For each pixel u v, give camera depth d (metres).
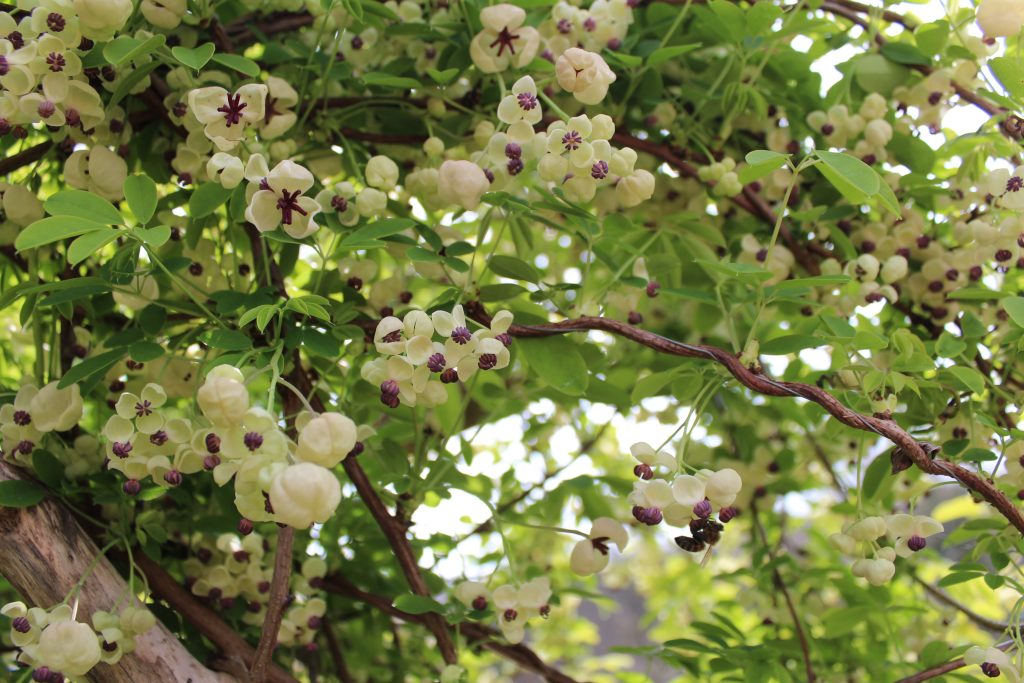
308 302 0.80
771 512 1.11
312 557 0.94
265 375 0.87
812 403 0.88
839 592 0.99
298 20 0.91
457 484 0.89
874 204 0.90
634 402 0.87
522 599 0.85
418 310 0.79
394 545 0.88
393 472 0.90
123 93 0.83
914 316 0.94
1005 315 0.90
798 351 0.84
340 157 0.92
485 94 0.91
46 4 0.79
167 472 0.78
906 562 1.03
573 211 0.83
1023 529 0.78
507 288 0.86
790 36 0.94
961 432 0.88
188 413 0.80
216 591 0.91
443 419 0.97
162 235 0.77
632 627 2.13
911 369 0.85
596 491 1.05
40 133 0.93
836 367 0.92
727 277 0.89
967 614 1.01
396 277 0.90
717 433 1.06
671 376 0.86
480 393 1.00
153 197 0.80
